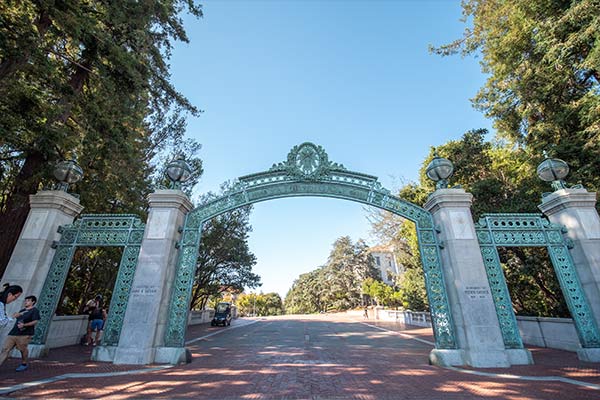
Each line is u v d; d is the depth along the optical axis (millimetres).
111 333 7887
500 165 16328
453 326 7969
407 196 19547
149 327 7590
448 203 8703
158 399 4680
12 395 4777
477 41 16062
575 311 7824
